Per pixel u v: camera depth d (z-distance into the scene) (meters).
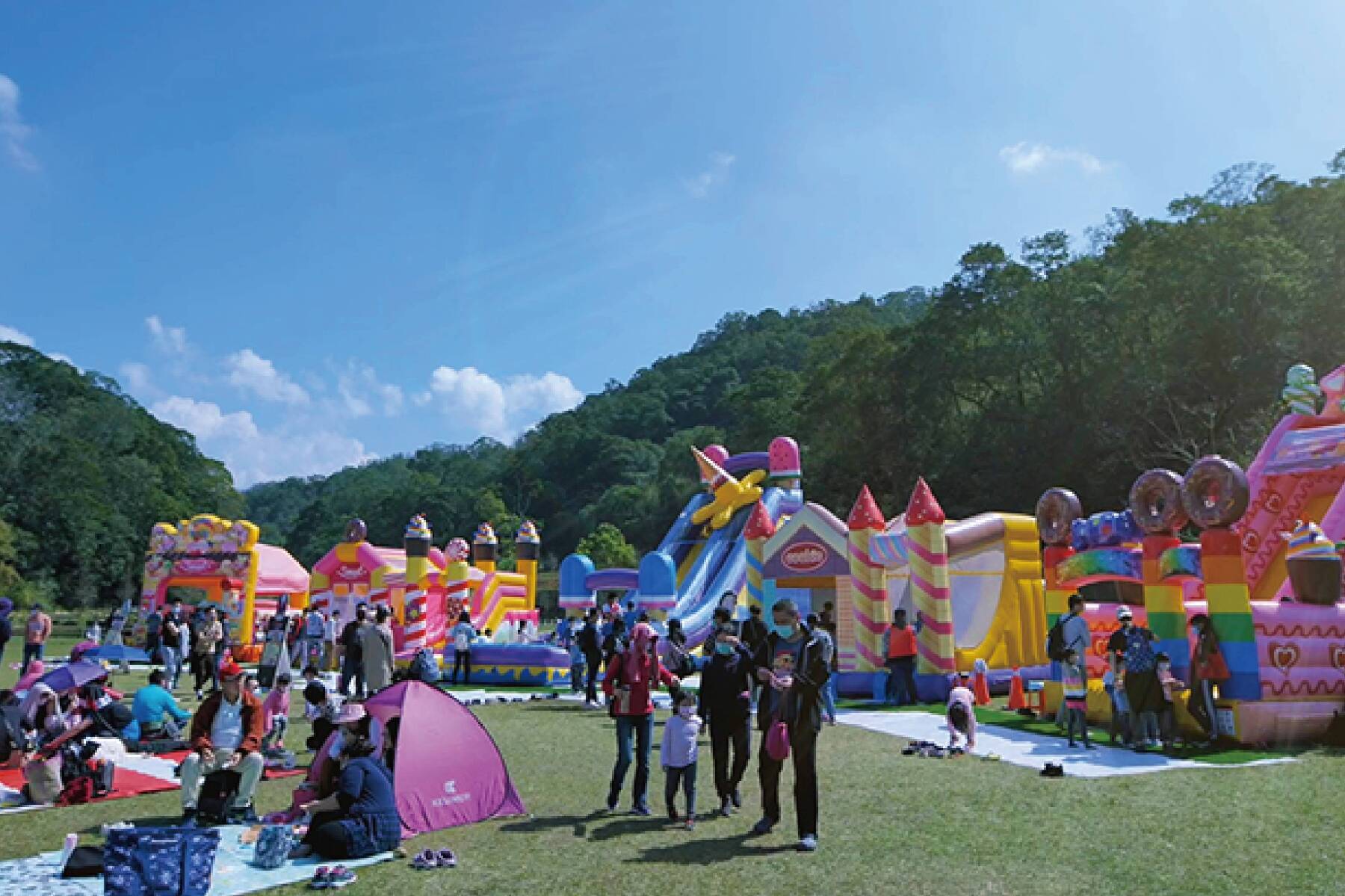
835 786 8.73
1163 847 6.54
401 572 24.30
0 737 9.69
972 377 53.94
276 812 7.98
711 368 140.38
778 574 18.39
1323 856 6.31
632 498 98.19
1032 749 10.80
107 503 75.12
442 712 7.88
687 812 7.41
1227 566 10.86
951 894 5.60
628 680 7.91
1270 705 10.70
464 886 5.87
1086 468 47.75
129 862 5.57
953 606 17.58
